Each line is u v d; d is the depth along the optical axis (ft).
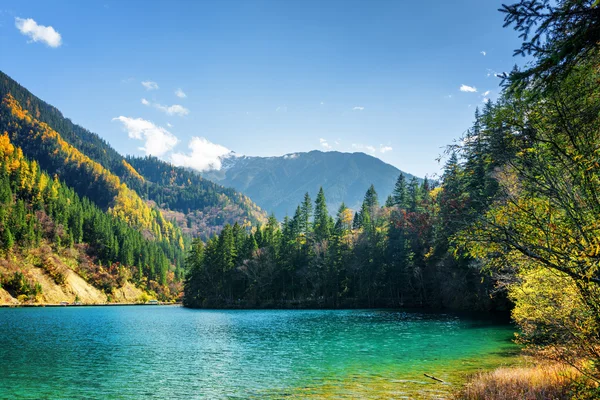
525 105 27.43
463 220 32.71
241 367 78.18
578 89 24.26
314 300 307.78
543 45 20.67
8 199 460.96
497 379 50.78
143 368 78.33
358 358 84.48
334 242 310.04
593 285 27.25
